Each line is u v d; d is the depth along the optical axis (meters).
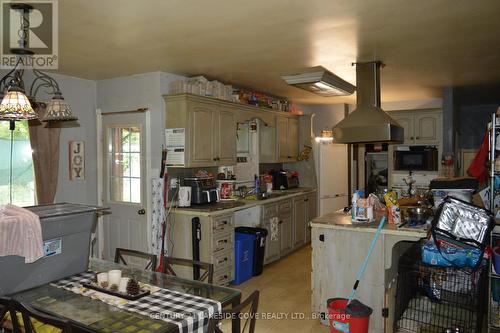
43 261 2.31
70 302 2.07
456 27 2.79
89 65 3.87
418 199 3.92
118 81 4.50
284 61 3.79
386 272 3.04
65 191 4.35
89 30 2.76
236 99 4.89
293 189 6.23
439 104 6.35
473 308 2.82
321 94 4.21
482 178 3.89
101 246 4.66
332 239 3.28
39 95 4.07
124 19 2.54
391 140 3.61
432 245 2.95
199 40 3.04
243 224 4.95
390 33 2.91
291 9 2.40
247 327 3.24
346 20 2.61
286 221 5.50
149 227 4.32
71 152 4.38
